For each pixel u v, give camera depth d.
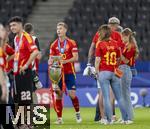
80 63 53.53
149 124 30.06
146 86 52.66
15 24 25.86
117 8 67.56
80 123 31.44
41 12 71.06
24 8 70.56
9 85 27.48
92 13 67.50
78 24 65.94
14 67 25.72
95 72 29.77
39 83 30.88
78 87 52.47
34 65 30.56
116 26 31.14
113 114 32.41
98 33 29.95
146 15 66.62
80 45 61.62
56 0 72.94
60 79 31.22
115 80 29.25
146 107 47.59
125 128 27.77
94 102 48.88
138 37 62.50
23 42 25.77
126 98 30.52
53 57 31.14
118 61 29.22
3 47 20.70
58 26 31.83
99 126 28.98
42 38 67.00
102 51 28.89
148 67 54.81
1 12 69.56
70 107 47.81
